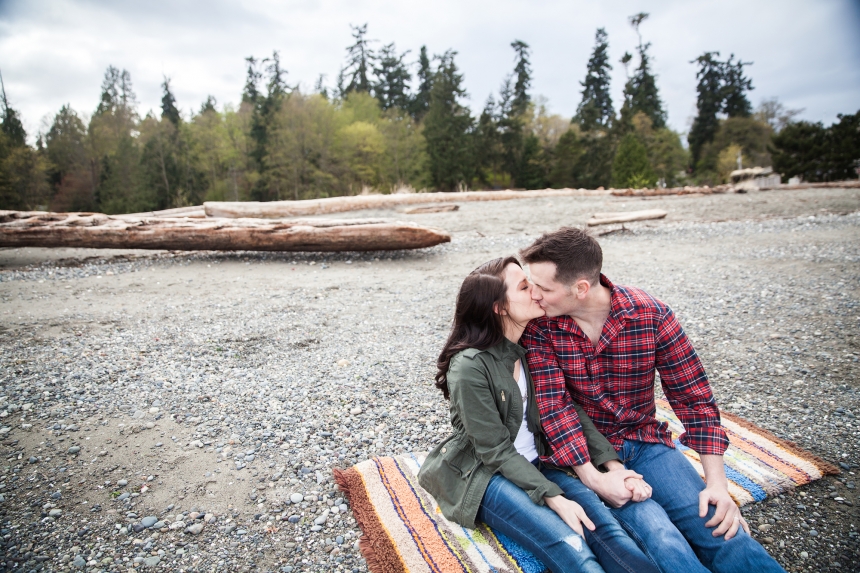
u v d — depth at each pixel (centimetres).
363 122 4741
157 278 707
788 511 235
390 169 4616
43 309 560
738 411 327
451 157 4484
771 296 557
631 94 6122
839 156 2822
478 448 202
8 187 3838
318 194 4172
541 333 214
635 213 1146
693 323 491
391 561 205
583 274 193
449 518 217
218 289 646
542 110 5838
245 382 381
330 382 380
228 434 310
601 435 213
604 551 181
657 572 169
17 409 337
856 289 559
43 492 257
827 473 258
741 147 5088
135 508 246
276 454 290
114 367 405
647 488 193
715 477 196
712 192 1598
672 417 318
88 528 232
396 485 253
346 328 501
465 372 198
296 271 745
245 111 5184
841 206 1211
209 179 4800
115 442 301
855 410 318
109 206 4372
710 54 6000
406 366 409
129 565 211
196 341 464
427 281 681
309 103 4238
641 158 3553
